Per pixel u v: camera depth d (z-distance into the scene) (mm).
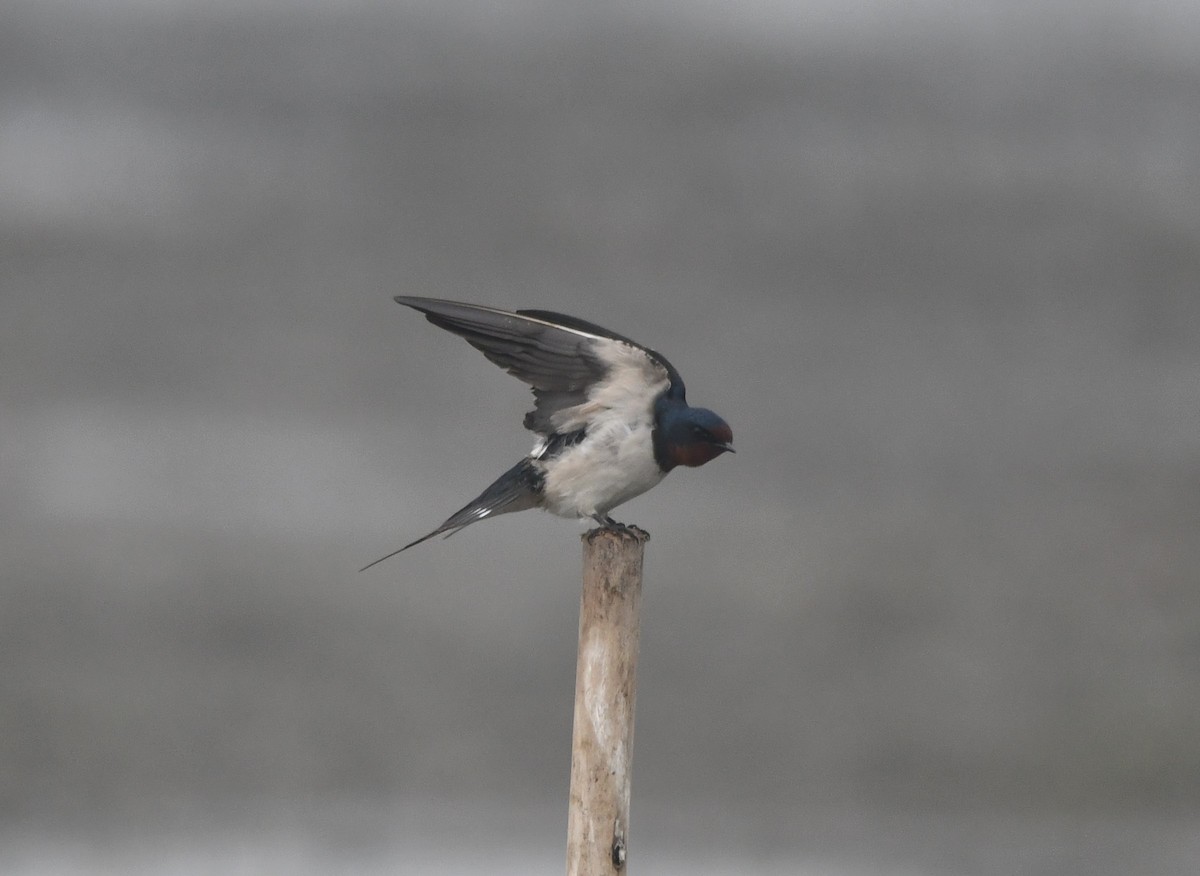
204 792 17406
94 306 34031
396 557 22906
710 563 22641
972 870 16109
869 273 36562
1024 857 16359
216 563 22562
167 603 21312
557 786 17844
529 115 45844
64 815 16969
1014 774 17969
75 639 20297
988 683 19516
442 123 44938
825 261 37531
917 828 17094
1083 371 31344
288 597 21438
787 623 20984
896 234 38156
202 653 20156
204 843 16328
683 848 16516
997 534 23719
